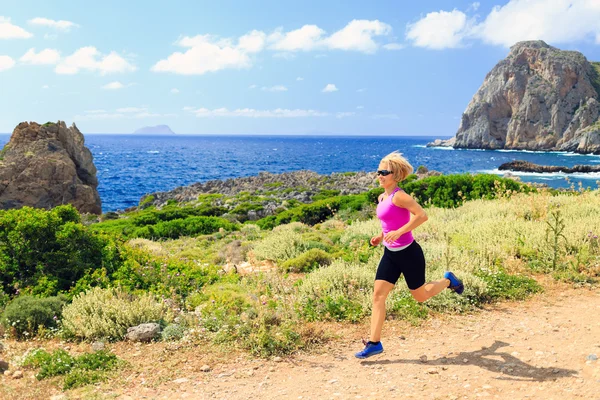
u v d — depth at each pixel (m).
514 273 8.10
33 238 8.67
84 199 41.75
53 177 40.31
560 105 149.62
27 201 38.72
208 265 10.35
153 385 4.69
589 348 4.86
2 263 8.41
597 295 6.96
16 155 40.28
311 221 20.42
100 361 5.21
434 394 4.08
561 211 11.59
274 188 45.66
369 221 14.47
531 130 153.88
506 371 4.47
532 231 9.87
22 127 42.59
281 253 11.30
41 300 6.93
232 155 158.50
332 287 7.46
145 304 6.86
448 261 7.73
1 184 38.03
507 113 167.62
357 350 5.41
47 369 5.03
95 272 8.34
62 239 8.89
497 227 10.55
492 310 6.59
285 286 7.92
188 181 73.12
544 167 79.31
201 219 20.02
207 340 5.90
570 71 151.50
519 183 18.83
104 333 6.23
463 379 4.36
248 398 4.30
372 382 4.46
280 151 194.88
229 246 13.62
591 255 8.62
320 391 4.34
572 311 6.31
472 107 175.38
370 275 7.68
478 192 17.70
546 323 5.88
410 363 4.88
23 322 6.47
